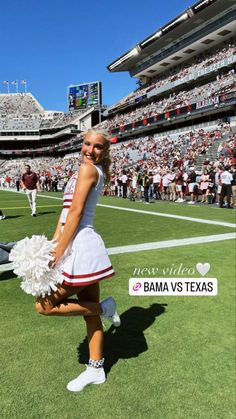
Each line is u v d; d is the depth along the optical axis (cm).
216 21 4981
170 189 2072
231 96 3803
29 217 1289
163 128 5562
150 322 389
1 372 295
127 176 2330
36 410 252
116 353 328
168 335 361
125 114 6875
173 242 791
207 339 354
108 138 272
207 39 5309
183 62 6412
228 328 377
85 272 258
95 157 267
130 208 1587
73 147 7462
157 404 260
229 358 321
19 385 278
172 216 1262
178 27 5425
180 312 416
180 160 2712
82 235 262
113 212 1418
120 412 251
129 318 400
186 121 5109
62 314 268
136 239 833
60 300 266
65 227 254
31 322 388
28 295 469
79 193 255
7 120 9688
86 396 267
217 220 1147
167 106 5325
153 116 5316
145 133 5938
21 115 10275
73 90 9150
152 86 6506
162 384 283
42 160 8269
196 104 4425
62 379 287
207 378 292
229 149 2717
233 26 4869
